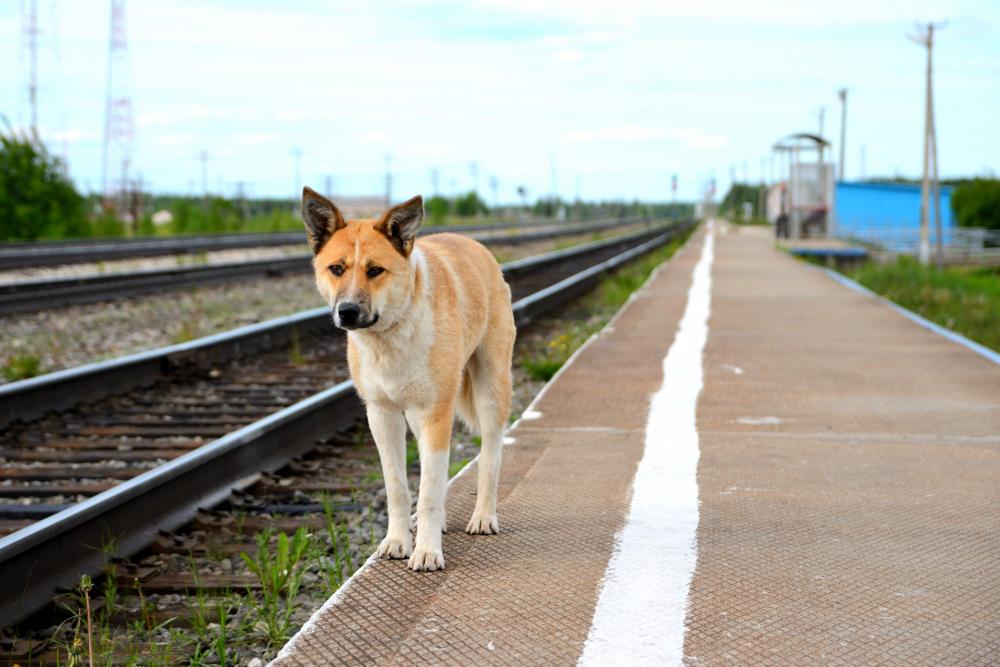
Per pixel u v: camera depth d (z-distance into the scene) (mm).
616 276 22516
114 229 34906
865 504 4867
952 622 3432
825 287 18766
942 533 4410
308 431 7145
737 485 5234
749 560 4062
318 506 5691
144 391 8828
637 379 8633
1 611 4016
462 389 4711
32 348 11023
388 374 4004
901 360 9617
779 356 9945
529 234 44656
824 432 6496
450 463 6387
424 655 3219
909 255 34781
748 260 28516
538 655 3203
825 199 42188
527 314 14117
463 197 107000
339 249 3938
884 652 3201
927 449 6008
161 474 5223
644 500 4957
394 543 4207
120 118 62250
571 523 4602
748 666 3107
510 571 3977
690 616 3494
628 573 3924
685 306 15117
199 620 4039
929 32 33906
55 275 18984
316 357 10852
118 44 62688
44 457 6551
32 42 44531
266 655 3791
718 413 7148
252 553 4953
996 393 7816
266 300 16391
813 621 3443
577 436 6449
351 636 3369
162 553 4953
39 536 4238
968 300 19469
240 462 6117
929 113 34406
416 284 4008
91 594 4395
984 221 53656
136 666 3660
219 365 10133
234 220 43750
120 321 13250
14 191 30922
